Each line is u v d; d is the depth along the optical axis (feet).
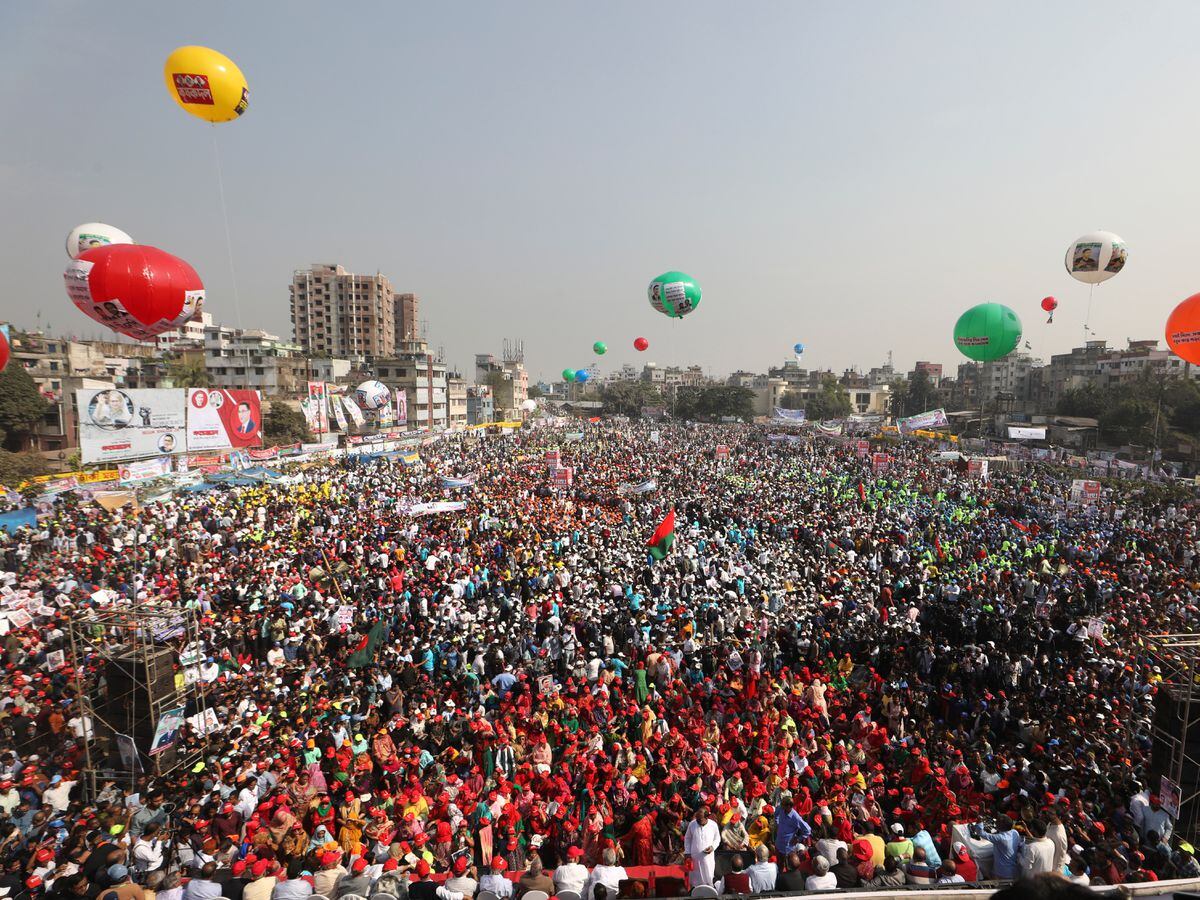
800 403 463.83
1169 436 222.28
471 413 380.58
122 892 25.81
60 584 64.03
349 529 92.68
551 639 57.57
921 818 35.53
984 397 395.55
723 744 43.39
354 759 40.65
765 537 97.66
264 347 275.18
